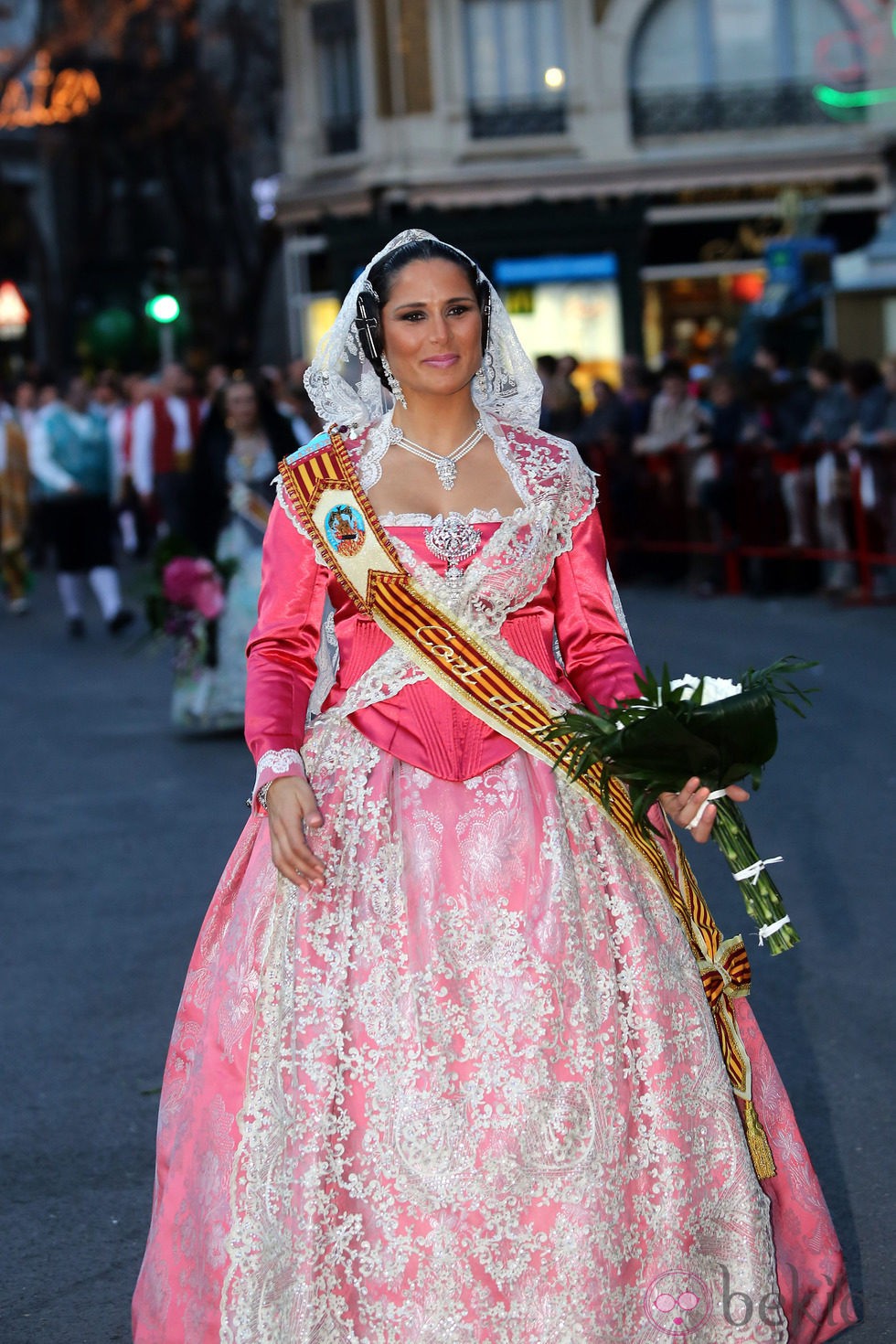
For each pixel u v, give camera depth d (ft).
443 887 10.25
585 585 11.30
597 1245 9.75
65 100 118.21
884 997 17.60
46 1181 14.33
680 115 98.89
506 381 11.86
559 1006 10.02
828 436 45.14
